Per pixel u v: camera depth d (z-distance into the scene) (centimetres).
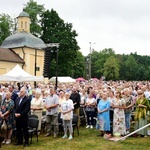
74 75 7331
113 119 1106
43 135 1135
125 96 1155
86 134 1167
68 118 1066
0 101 1014
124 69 11506
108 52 12125
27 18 4312
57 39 4625
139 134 1123
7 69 3678
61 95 1241
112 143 1002
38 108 1129
